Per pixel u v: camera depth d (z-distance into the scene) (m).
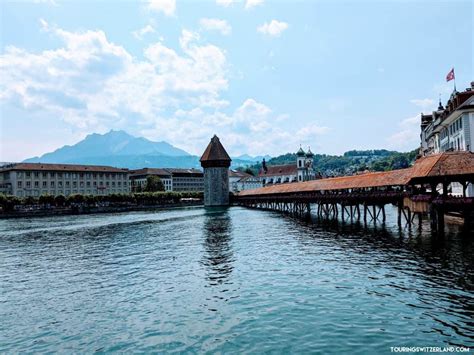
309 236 42.56
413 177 37.41
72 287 24.83
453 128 56.53
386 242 34.97
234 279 24.56
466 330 15.18
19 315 19.78
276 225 57.62
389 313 17.30
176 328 17.00
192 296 21.41
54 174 151.00
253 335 15.85
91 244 44.75
